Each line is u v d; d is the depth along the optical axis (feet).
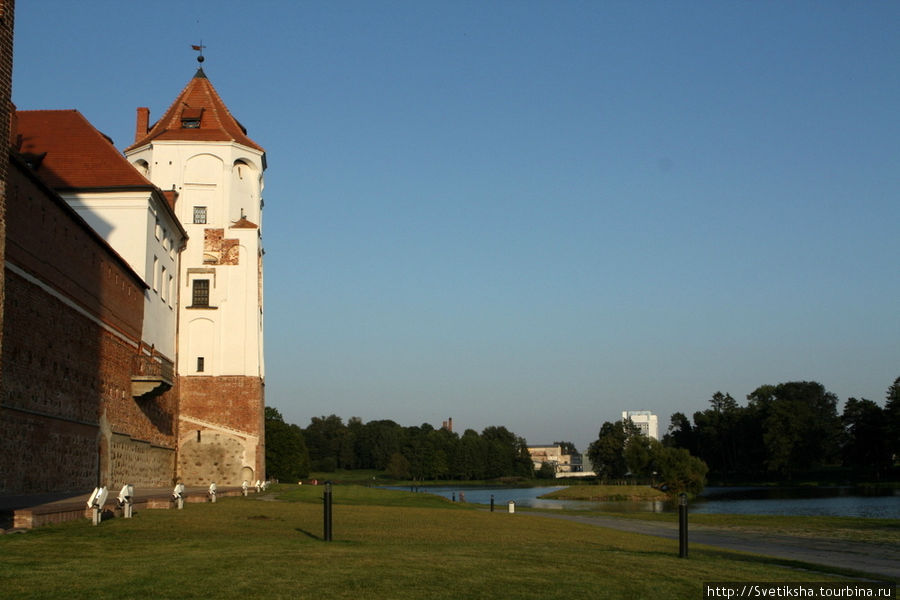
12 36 73.41
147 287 167.73
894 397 425.69
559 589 43.98
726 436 520.83
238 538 65.67
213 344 212.02
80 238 126.21
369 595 39.88
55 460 115.96
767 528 117.39
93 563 47.03
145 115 229.45
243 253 216.13
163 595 38.06
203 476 206.80
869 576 60.64
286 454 374.63
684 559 61.41
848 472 521.65
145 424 171.63
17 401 102.73
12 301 101.09
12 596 37.17
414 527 87.86
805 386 587.68
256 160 224.74
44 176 167.53
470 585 43.62
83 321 127.95
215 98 230.07
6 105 72.38
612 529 106.83
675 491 333.01
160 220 182.80
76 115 179.42
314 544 61.62
